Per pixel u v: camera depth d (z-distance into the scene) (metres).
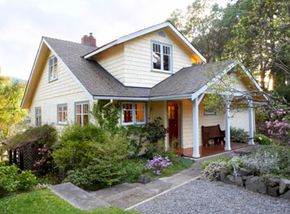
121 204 4.85
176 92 8.69
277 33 4.83
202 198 4.90
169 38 11.80
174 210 4.36
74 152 7.04
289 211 4.12
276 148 6.41
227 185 5.75
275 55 4.98
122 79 10.08
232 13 15.88
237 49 5.44
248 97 6.10
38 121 14.91
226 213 4.13
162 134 9.81
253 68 5.65
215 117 12.70
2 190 5.29
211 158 8.70
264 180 5.09
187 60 12.70
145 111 10.50
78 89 10.19
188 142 11.12
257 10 5.05
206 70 8.81
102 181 6.14
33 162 10.06
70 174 6.61
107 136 7.21
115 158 6.52
